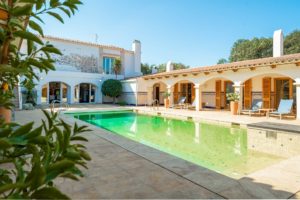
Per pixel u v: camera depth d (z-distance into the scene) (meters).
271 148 6.45
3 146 0.65
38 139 0.77
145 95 21.19
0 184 0.82
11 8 0.77
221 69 13.18
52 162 0.76
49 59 1.06
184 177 3.37
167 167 3.81
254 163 5.62
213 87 18.19
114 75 23.66
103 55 23.98
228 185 3.11
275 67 11.42
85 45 22.72
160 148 7.11
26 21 0.94
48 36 20.56
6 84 1.13
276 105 14.16
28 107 14.55
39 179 0.60
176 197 2.73
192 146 7.37
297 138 5.86
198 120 11.80
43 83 18.92
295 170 3.88
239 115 12.60
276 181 3.34
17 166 0.78
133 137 8.77
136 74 26.05
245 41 39.84
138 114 15.55
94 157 4.36
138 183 3.14
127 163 4.02
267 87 14.50
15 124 0.85
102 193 2.81
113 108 16.72
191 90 20.02
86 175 3.40
